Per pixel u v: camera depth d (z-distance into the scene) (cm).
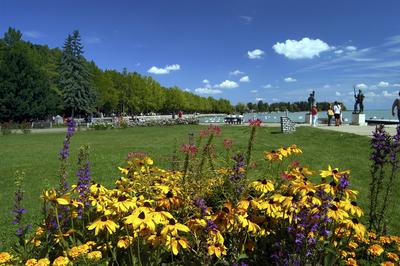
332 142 1895
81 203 379
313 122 3619
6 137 3244
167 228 313
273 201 367
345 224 370
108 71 9444
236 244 358
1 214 752
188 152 497
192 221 355
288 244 365
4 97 5722
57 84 7050
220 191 476
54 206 361
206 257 328
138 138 2678
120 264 360
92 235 378
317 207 338
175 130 3634
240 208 360
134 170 512
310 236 345
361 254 421
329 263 347
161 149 1814
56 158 1639
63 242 346
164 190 397
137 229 337
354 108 3716
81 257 324
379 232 470
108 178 1098
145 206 333
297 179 422
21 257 361
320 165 1203
